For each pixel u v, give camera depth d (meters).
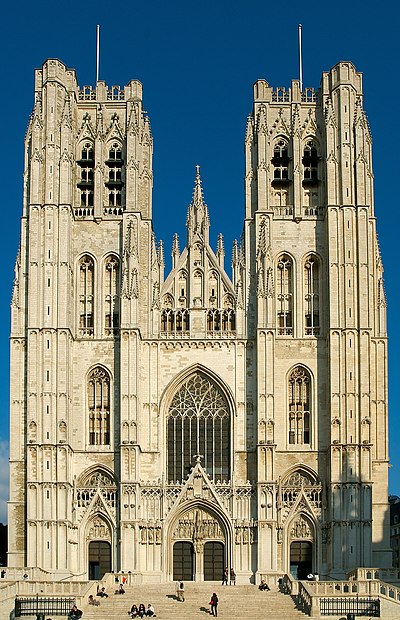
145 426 131.62
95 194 137.75
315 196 139.12
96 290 135.38
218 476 131.25
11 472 130.12
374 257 136.25
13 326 134.00
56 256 133.00
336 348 130.50
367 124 138.00
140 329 133.12
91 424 132.38
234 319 134.88
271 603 107.69
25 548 128.00
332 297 131.75
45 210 134.12
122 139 140.50
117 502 129.00
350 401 128.88
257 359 131.00
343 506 126.44
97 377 133.62
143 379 132.75
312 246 136.38
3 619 99.62
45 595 104.69
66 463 127.56
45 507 126.12
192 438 132.38
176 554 128.62
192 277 136.12
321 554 127.44
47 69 138.88
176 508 128.00
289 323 135.12
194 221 138.00
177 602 108.56
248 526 127.19
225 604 107.56
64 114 137.88
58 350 130.62
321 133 140.12
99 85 142.12
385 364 134.25
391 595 107.38
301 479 130.25
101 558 128.50
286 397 132.38
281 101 142.12
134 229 135.00
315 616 100.88
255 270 135.25
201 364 133.12
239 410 132.00
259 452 128.00
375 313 135.88
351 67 139.00
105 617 100.81
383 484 131.00
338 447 127.69
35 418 128.50
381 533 129.75
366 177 135.50
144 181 138.25
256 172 138.25
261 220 135.62
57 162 135.88
